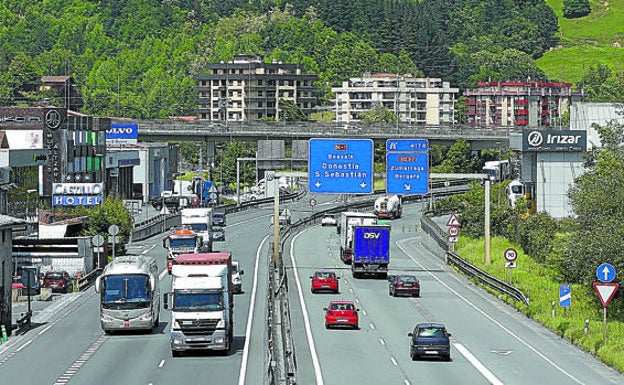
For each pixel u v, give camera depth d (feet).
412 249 519.19
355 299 342.03
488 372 217.77
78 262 387.55
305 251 501.97
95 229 458.09
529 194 582.35
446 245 461.78
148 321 259.80
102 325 259.19
